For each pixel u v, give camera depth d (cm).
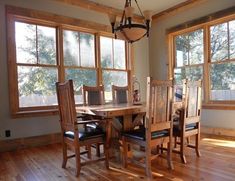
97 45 465
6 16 350
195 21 451
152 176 226
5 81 349
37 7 383
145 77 559
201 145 343
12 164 276
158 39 545
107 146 253
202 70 450
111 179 222
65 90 239
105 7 466
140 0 445
